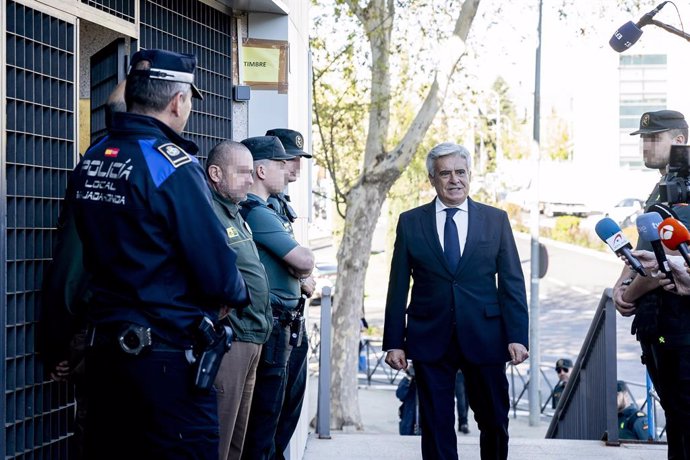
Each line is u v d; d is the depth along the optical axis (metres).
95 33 5.46
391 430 18.19
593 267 43.38
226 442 4.61
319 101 18.95
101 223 3.56
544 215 55.88
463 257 5.78
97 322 3.58
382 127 18.03
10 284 4.13
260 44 6.91
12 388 4.14
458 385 14.80
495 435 5.86
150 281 3.54
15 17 4.17
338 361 18.19
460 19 16.84
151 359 3.51
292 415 5.73
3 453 3.98
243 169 4.61
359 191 18.12
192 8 6.25
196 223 3.54
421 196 31.30
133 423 3.56
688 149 4.77
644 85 54.84
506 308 5.78
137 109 3.70
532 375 18.91
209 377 3.58
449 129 23.47
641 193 54.97
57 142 4.48
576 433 9.34
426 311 5.83
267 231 5.14
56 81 4.48
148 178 3.53
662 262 4.61
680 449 5.11
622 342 25.19
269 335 4.81
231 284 3.61
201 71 6.39
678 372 4.82
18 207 4.21
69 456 4.52
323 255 44.47
